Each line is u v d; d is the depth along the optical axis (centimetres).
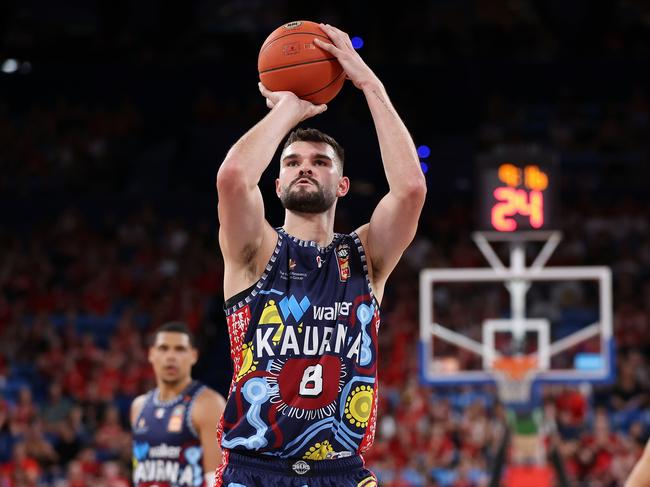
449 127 2500
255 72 2539
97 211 2283
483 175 1119
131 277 2100
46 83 2547
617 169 2342
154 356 679
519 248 1165
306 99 423
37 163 2388
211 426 664
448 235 2188
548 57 2517
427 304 1196
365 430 394
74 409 1617
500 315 1870
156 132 2520
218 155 2422
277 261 398
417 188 401
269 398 385
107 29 2652
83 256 2164
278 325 389
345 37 427
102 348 1969
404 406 1556
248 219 390
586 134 2425
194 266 2130
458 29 2691
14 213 2275
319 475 390
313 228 409
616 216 2173
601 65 2505
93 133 2473
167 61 2583
